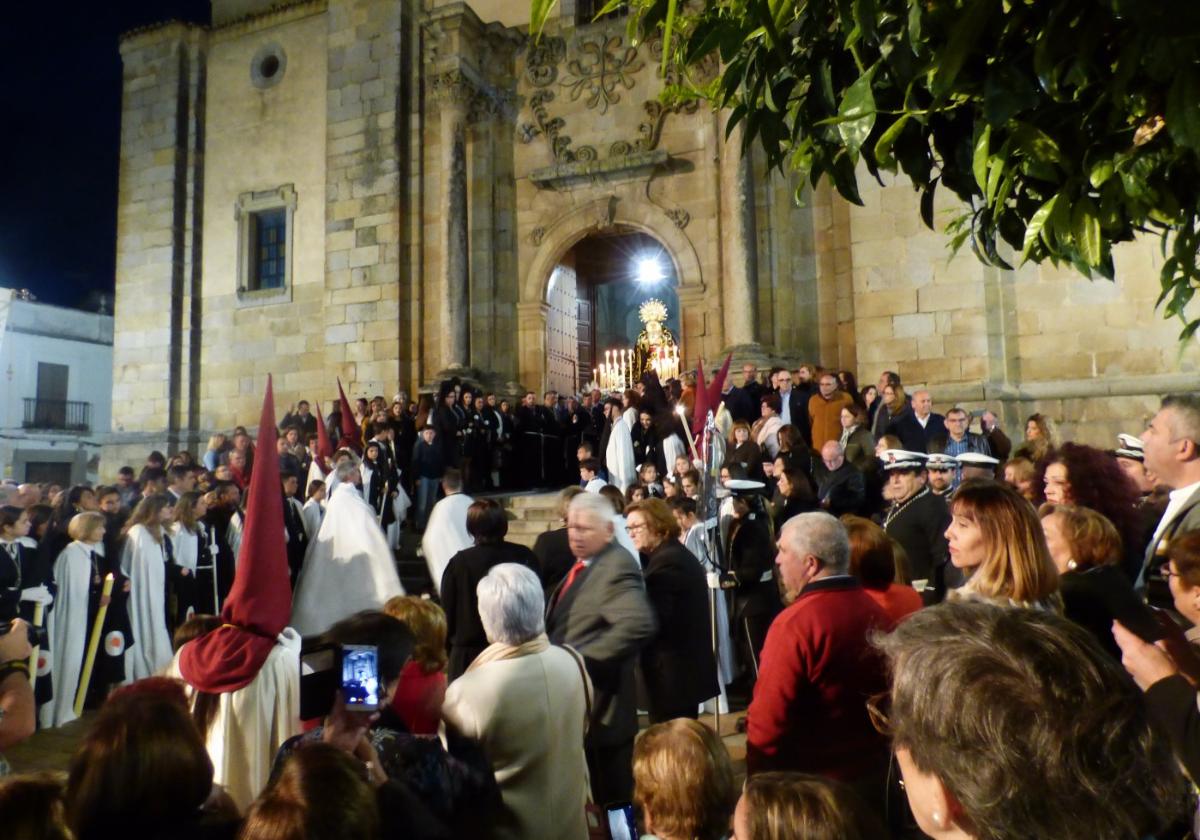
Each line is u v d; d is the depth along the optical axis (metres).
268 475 3.27
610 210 16.05
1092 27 1.68
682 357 15.27
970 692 0.97
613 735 3.76
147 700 2.07
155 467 11.34
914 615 1.16
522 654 2.84
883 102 2.19
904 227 12.88
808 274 14.42
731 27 2.05
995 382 12.21
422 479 12.90
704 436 8.09
